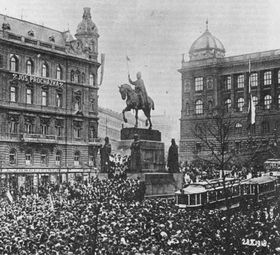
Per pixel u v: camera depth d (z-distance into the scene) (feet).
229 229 95.50
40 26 304.50
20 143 266.77
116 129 390.63
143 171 219.82
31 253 88.48
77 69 313.32
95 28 326.44
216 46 350.02
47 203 165.68
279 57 319.47
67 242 92.12
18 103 271.49
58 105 298.56
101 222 111.86
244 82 334.65
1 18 278.67
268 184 175.22
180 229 108.88
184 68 356.59
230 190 154.10
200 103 348.38
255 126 306.96
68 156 297.94
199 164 249.75
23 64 276.62
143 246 87.76
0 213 140.36
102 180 206.59
